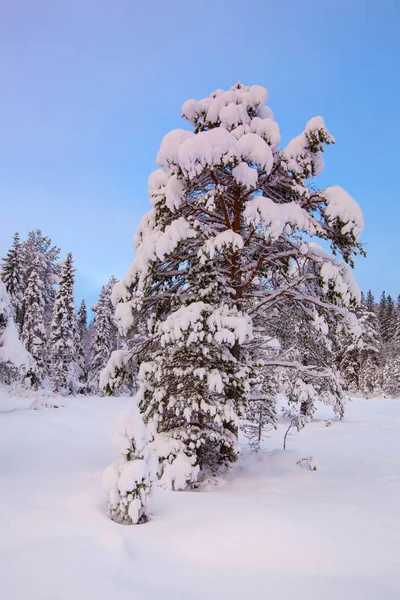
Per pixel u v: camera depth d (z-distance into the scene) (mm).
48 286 42938
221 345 9484
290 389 17969
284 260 11523
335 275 9172
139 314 10305
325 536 4871
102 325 43375
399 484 8453
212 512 5973
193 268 9734
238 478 9188
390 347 56344
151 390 9680
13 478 7426
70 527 4688
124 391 42594
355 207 8891
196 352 8914
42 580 3240
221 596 3260
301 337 12031
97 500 5938
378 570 3930
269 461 10961
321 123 8945
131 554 4051
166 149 8875
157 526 5191
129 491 5410
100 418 22656
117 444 5812
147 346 10586
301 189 9398
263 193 10797
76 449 12336
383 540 4797
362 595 3367
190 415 8867
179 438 8797
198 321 8789
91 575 3404
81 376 45781
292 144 9266
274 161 9789
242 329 8516
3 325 21594
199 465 9328
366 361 49656
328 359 11977
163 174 9953
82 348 45969
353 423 24500
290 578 3682
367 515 5934
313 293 10828
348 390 49844
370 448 16016
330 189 9320
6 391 31203
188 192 9852
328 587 3508
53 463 9562
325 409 33750
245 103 10430
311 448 15914
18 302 36500
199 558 4117
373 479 9086
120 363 10406
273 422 12539
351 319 9844
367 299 86062
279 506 6445
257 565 3973
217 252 10125
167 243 8797
